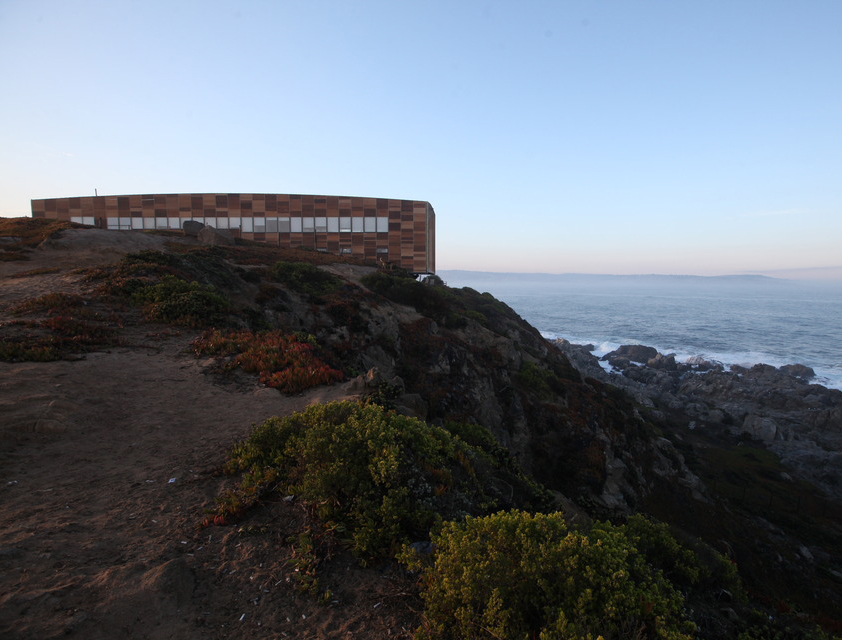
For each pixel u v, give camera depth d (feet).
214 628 15.21
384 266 164.14
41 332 47.62
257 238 197.88
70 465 26.16
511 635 13.82
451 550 16.83
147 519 21.39
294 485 24.25
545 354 145.18
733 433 163.53
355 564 19.25
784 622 31.17
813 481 130.82
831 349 358.02
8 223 124.98
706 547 34.19
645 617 15.12
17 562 16.85
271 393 42.37
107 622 14.56
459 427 51.57
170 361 47.37
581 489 83.87
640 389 214.69
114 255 98.48
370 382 43.73
